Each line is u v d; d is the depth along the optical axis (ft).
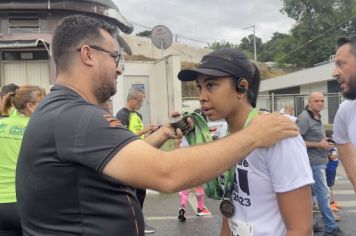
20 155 5.32
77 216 4.97
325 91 106.32
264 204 5.82
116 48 5.80
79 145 4.84
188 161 4.96
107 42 5.61
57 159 4.94
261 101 55.52
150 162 4.79
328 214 17.47
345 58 8.04
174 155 4.98
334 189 27.55
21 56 53.98
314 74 107.65
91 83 5.50
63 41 5.48
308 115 17.38
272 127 5.37
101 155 4.80
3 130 10.57
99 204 4.96
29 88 11.28
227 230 6.91
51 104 5.26
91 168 4.87
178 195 25.72
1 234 10.84
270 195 5.77
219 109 5.85
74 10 54.29
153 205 23.40
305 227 5.48
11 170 10.50
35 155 5.07
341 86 8.31
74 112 5.01
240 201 6.04
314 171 17.34
